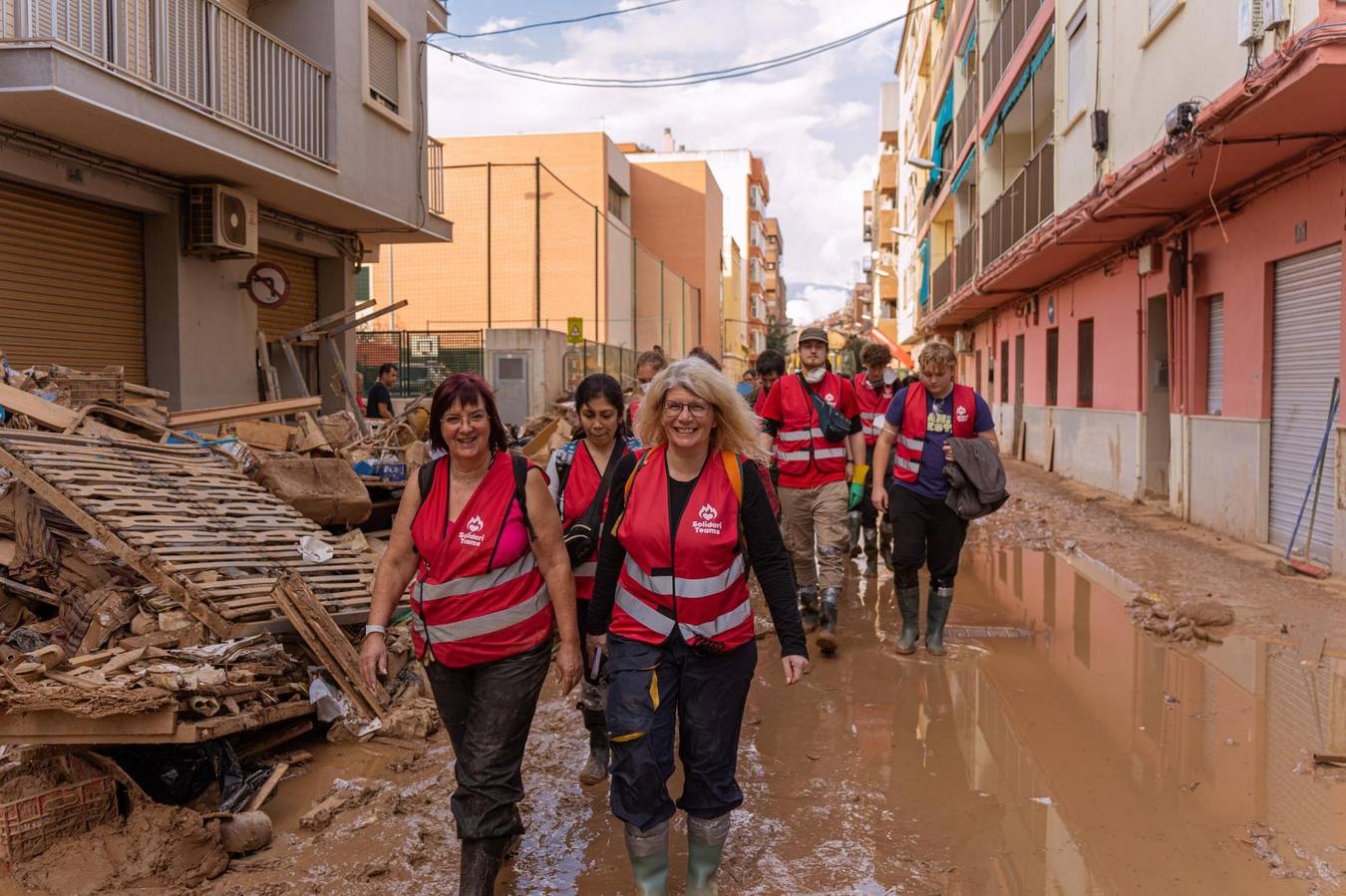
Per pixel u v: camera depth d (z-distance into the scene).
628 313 42.22
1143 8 11.47
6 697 3.76
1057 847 3.83
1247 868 3.62
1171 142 9.72
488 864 3.31
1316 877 3.53
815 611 7.14
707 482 3.28
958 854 3.80
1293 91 7.74
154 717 3.88
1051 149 15.85
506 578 3.45
